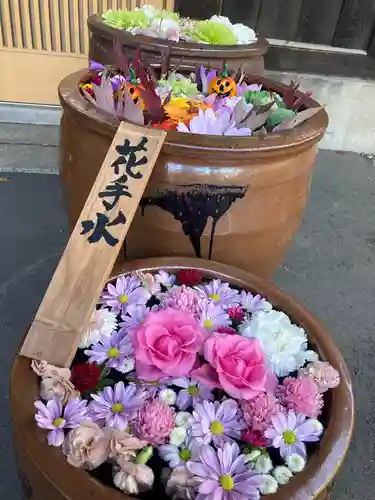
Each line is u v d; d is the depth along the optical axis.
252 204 1.16
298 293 1.74
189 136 1.08
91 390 0.85
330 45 2.55
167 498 0.72
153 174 1.10
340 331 1.61
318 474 0.74
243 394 0.80
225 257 1.23
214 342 0.87
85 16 2.45
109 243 0.98
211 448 0.76
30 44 2.48
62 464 0.72
